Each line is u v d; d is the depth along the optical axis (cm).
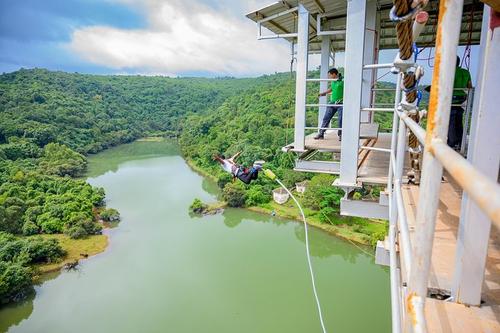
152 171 5031
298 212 3008
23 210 2984
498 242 222
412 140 341
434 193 86
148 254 2327
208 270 2097
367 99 621
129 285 1967
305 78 481
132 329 1612
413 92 211
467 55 490
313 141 588
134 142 8188
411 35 148
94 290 1931
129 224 2867
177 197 3653
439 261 205
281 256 2241
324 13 568
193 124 8106
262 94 7519
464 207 150
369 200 421
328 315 1631
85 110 8419
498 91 122
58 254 2275
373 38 595
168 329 1606
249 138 5122
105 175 4775
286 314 1667
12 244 2194
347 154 418
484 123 127
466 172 53
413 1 116
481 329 143
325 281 1912
